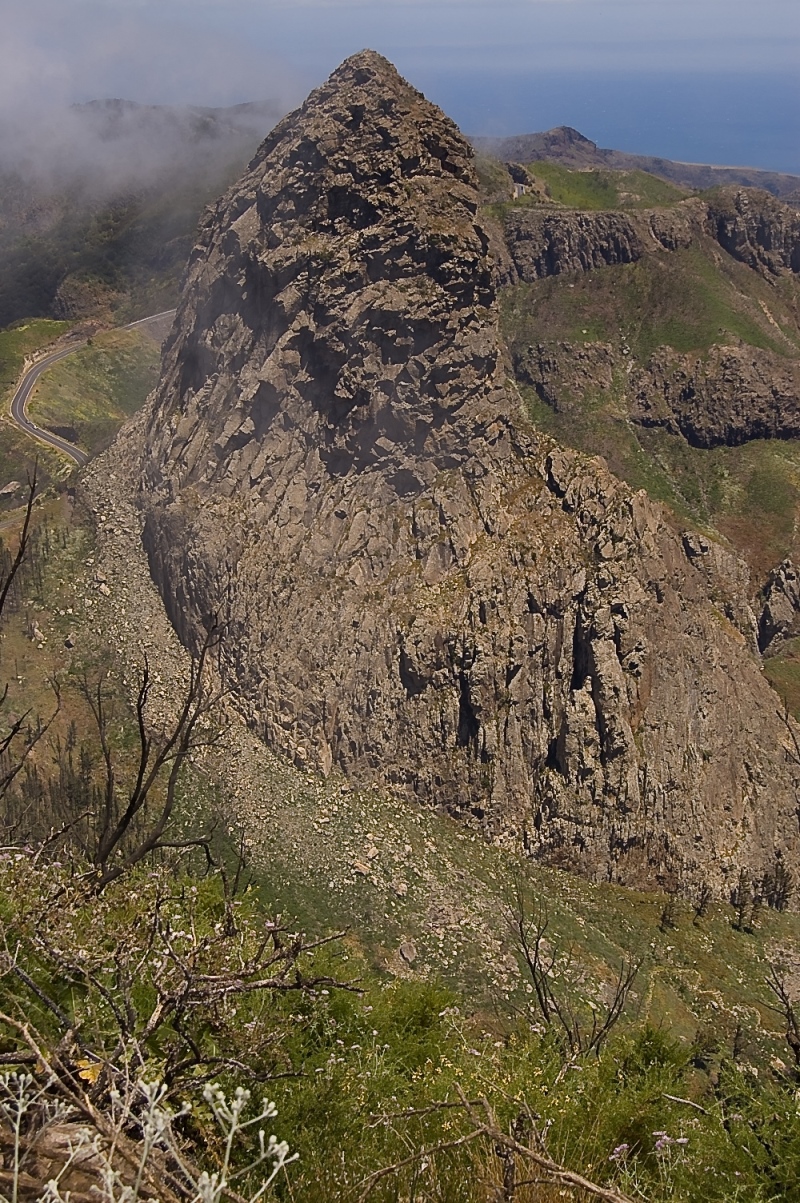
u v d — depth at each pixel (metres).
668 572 71.31
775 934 64.00
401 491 68.69
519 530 67.38
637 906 62.12
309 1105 9.79
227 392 74.00
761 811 69.81
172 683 66.56
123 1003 9.03
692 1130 9.87
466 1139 7.57
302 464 69.69
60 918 10.10
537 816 63.91
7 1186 5.81
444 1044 13.59
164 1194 5.96
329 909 50.41
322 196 70.38
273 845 54.03
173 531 72.19
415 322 67.00
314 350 69.12
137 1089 6.56
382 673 63.88
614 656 64.62
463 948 49.19
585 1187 7.00
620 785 63.69
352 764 63.25
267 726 63.19
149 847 12.11
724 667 72.50
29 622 72.75
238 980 9.71
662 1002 50.16
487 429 69.62
